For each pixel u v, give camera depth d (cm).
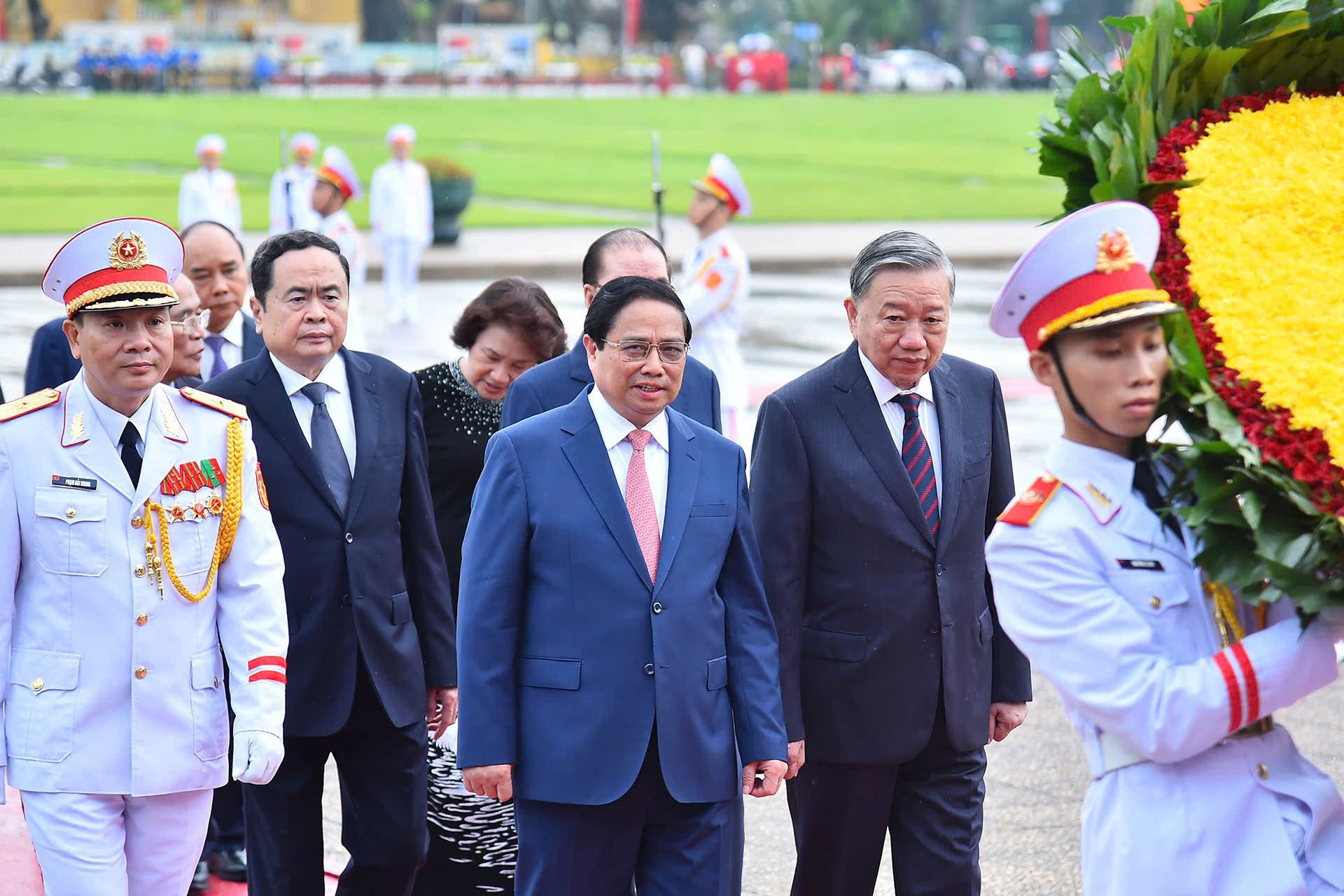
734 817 424
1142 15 351
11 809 618
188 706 420
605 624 410
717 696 420
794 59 10369
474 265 2323
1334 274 327
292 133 4734
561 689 410
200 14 10425
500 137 4762
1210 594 324
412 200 1903
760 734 418
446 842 513
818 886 477
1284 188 336
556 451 421
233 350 661
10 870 557
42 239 2455
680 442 430
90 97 7081
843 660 455
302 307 474
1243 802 316
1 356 1544
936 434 466
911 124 5769
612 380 416
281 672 431
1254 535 303
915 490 456
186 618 420
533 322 545
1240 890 313
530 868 417
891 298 445
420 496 502
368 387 494
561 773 405
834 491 454
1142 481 328
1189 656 318
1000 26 12588
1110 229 315
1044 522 328
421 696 486
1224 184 337
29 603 413
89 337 409
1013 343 1778
